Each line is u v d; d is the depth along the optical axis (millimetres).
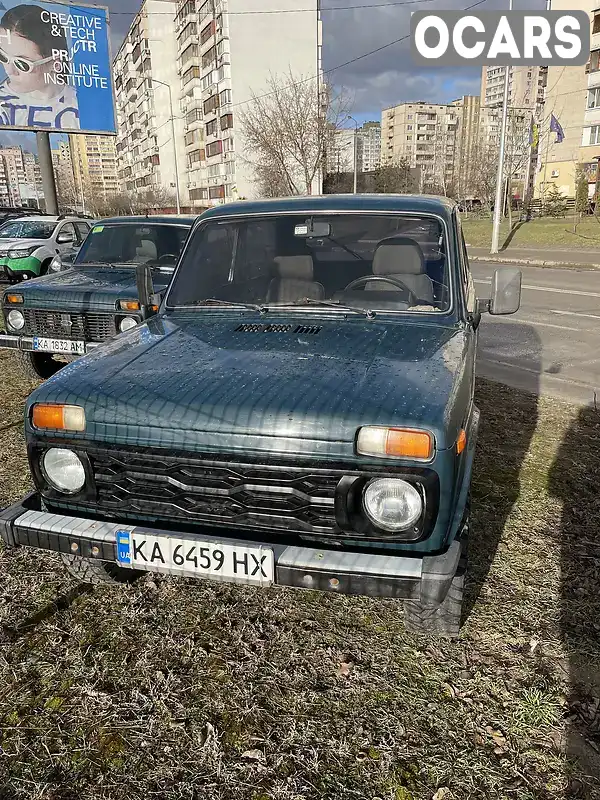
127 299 5684
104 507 2391
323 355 2551
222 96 55812
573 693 2461
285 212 3291
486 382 6953
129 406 2295
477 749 2211
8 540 2443
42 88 19234
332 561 2117
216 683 2516
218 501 2260
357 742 2242
